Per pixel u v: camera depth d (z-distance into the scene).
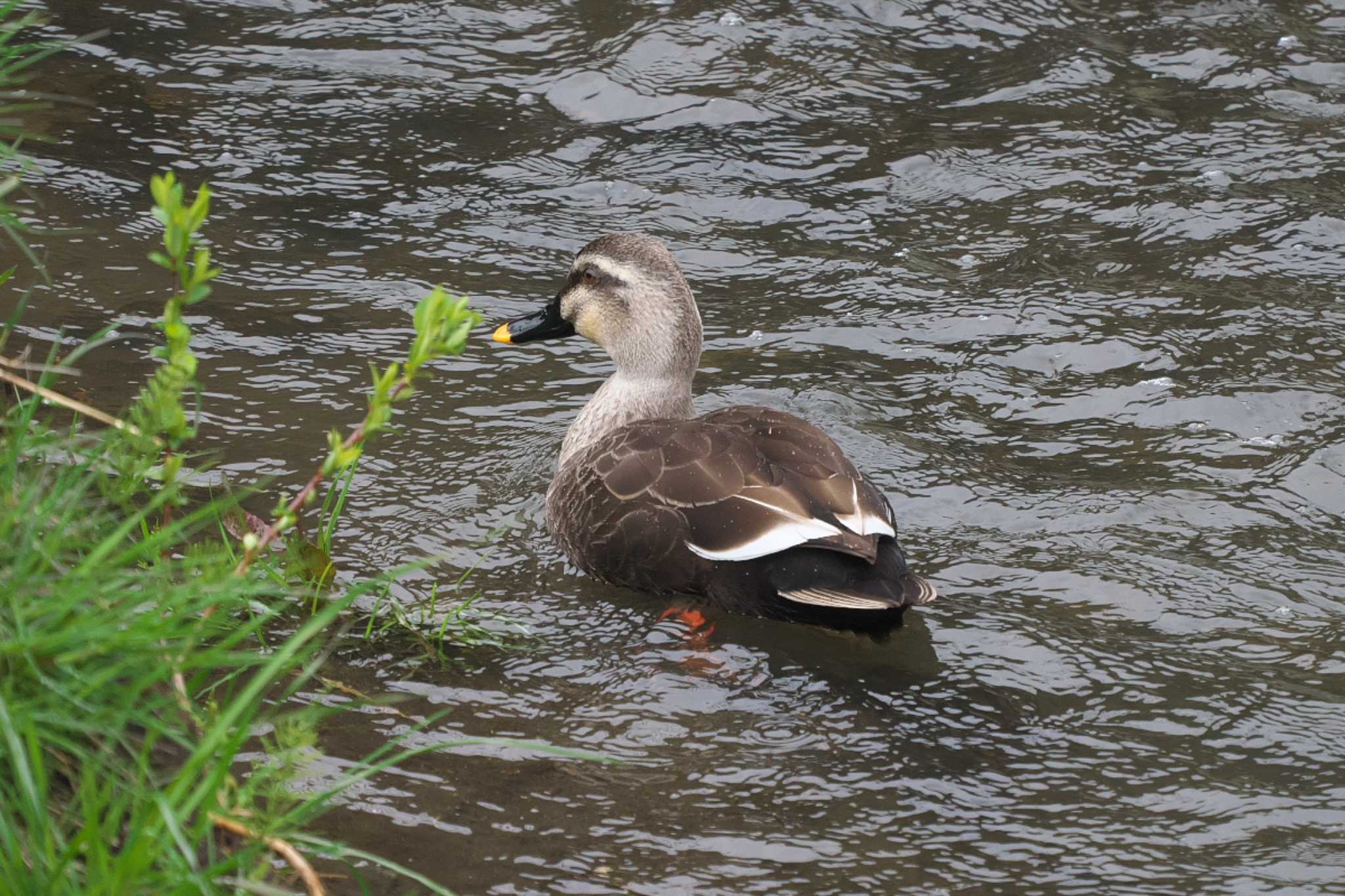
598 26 18.22
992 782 8.20
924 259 14.72
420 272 14.10
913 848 7.64
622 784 8.02
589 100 16.98
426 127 16.44
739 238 14.99
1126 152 16.36
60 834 6.09
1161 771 8.30
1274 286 14.28
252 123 16.20
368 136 16.20
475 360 13.05
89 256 13.62
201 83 16.80
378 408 7.18
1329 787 8.20
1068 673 9.21
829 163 16.14
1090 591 10.09
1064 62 17.83
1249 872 7.50
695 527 9.69
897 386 12.77
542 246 14.67
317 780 7.73
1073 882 7.41
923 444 11.93
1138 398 12.59
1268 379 12.83
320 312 13.30
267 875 6.82
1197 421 12.27
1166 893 7.34
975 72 17.69
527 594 9.98
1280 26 18.58
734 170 15.99
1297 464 11.66
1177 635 9.63
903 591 9.05
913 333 13.57
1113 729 8.69
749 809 7.89
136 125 15.91
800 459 9.75
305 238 14.45
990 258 14.74
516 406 12.45
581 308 11.74
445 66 17.48
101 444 8.09
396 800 7.69
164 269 13.57
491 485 11.25
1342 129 16.72
